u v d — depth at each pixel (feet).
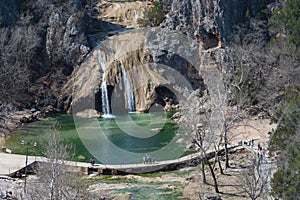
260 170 168.14
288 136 151.64
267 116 280.92
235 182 196.54
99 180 205.05
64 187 150.00
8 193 174.40
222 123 234.99
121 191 191.21
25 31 367.66
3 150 240.53
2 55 343.46
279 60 299.38
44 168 162.61
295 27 292.81
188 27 374.84
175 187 196.03
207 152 231.30
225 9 360.89
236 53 331.57
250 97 290.97
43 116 332.60
